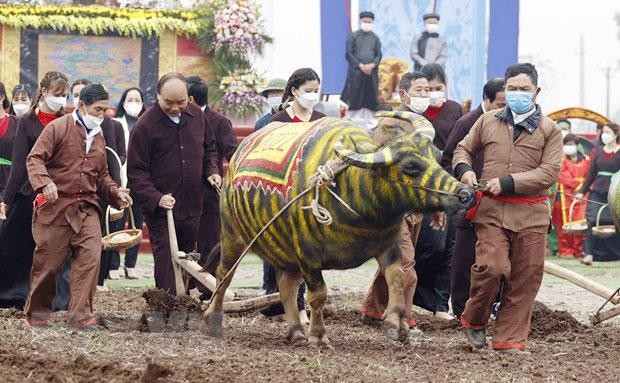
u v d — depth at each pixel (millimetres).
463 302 19578
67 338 16797
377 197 15594
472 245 19297
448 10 38000
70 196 18062
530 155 16750
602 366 15812
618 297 18656
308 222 16109
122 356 15469
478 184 16547
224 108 36750
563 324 20000
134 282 27578
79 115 18156
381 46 38281
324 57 38125
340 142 15852
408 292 18906
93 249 18078
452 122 20875
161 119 20078
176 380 13562
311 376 14219
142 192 19766
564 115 38906
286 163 16484
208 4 36812
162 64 36781
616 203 18016
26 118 19797
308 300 16594
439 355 16344
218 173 21406
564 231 31438
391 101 38344
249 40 36531
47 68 36219
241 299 20250
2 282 20734
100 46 36469
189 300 18922
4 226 20281
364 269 32188
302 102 19766
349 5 38062
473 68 37875
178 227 20297
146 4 36750
